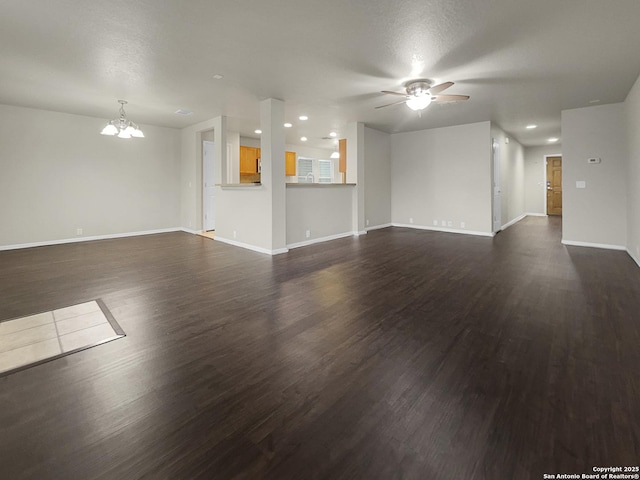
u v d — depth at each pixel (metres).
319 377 1.88
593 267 4.17
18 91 4.48
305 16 2.57
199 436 1.43
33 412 1.58
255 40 2.96
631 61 3.44
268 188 5.02
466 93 4.51
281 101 4.88
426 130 7.43
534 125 6.92
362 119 6.25
